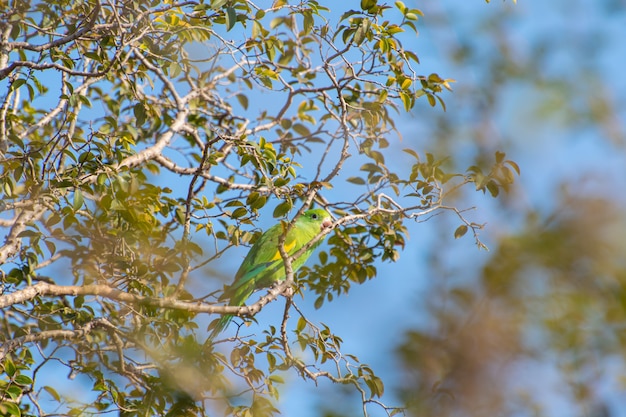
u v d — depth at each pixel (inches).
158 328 431.2
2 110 459.5
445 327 247.3
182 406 389.7
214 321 463.2
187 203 422.3
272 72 497.0
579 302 228.1
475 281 245.3
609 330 229.3
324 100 507.2
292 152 556.7
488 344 231.1
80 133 559.5
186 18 486.0
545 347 232.1
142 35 429.7
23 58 499.8
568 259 227.9
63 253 434.6
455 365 233.0
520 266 235.6
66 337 420.2
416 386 241.6
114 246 427.5
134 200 437.1
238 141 418.6
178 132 568.4
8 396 384.5
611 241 223.1
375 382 406.9
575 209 231.0
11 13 456.8
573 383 230.2
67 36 430.3
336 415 298.4
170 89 553.9
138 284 430.3
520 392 226.8
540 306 233.1
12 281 421.4
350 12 451.2
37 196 416.2
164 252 440.5
